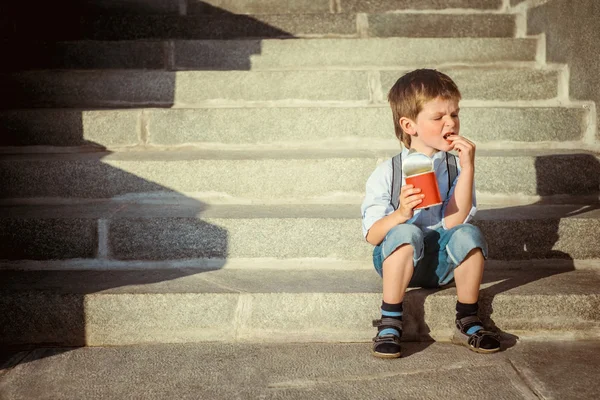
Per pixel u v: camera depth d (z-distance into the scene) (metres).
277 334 2.81
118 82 4.21
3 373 2.53
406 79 2.67
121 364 2.60
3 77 4.20
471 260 2.61
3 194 3.56
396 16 4.88
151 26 4.84
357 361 2.58
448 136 2.61
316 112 3.88
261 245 3.20
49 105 4.21
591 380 2.38
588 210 3.36
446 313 2.78
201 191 3.58
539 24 4.51
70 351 2.75
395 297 2.60
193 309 2.80
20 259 3.20
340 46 4.52
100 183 3.57
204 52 4.57
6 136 3.89
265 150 3.87
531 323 2.80
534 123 3.84
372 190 2.76
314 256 3.20
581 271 3.13
